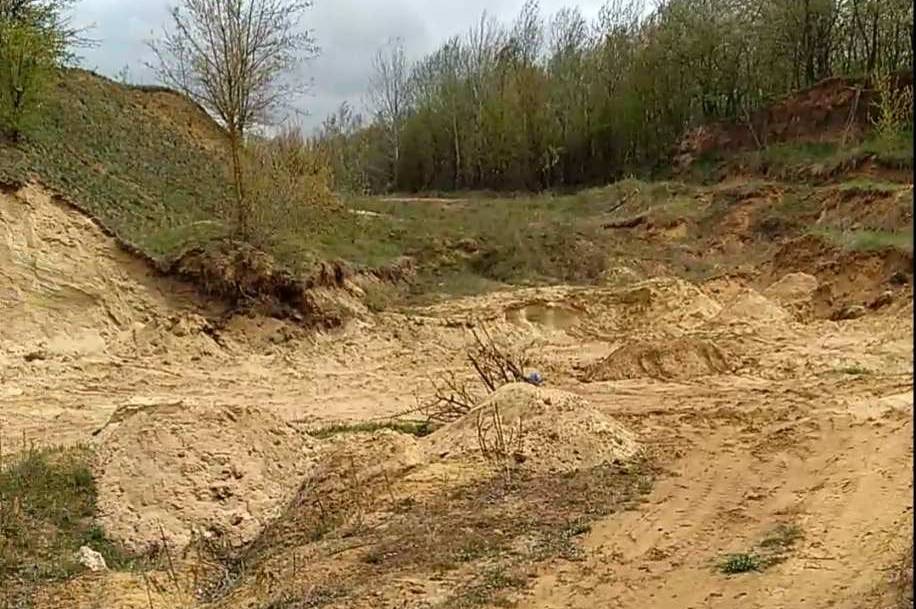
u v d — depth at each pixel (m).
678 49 50.28
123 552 11.09
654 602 7.83
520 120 53.72
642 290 27.58
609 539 9.54
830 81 43.34
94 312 20.36
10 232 20.20
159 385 18.62
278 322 22.11
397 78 65.50
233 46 23.58
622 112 51.62
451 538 9.78
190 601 9.73
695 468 12.23
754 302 26.52
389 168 63.44
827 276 28.41
